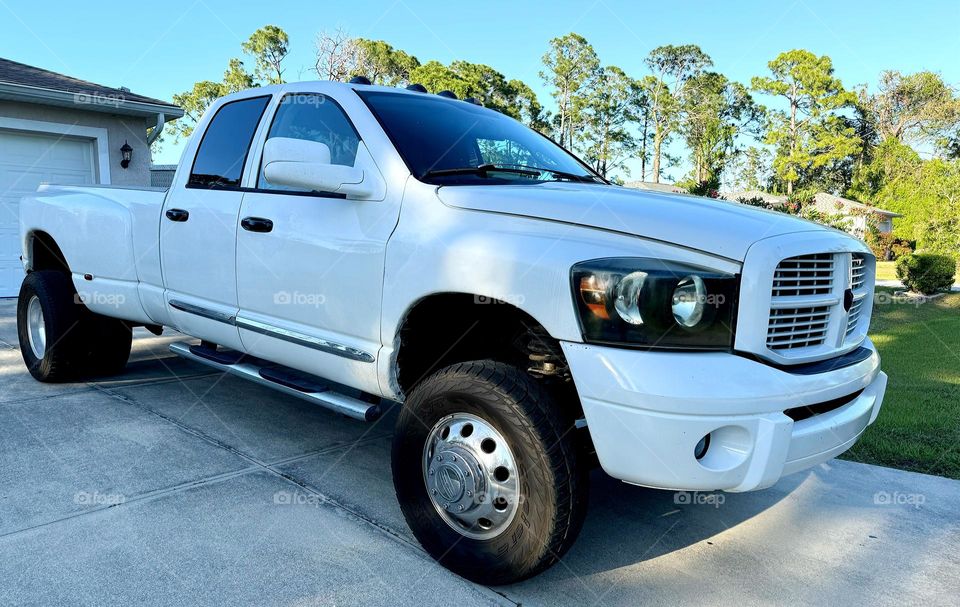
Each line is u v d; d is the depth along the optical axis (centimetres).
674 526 328
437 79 4456
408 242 284
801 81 6512
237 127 396
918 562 296
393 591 253
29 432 401
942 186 2297
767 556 299
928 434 476
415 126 333
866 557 300
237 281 370
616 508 348
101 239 466
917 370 699
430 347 304
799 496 370
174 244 412
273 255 345
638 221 246
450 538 266
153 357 624
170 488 331
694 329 228
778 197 4388
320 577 259
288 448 399
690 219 247
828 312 265
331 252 315
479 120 377
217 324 390
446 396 259
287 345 346
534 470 239
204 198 393
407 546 288
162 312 435
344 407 316
